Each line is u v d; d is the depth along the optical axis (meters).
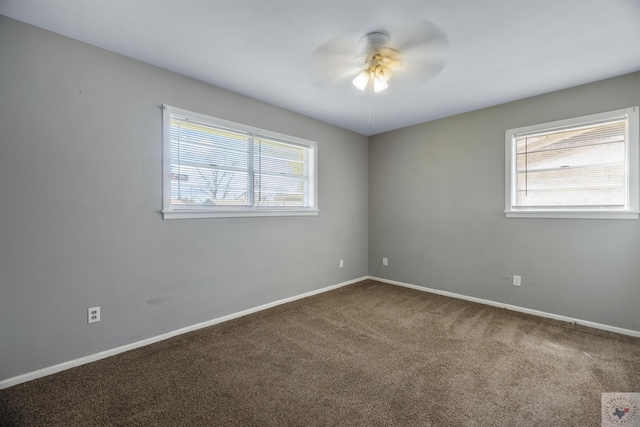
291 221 3.66
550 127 3.03
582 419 1.58
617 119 2.70
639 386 1.88
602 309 2.76
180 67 2.53
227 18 1.88
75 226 2.12
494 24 1.93
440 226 3.93
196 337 2.62
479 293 3.58
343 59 2.39
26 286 1.94
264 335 2.66
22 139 1.92
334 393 1.82
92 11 1.81
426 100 3.26
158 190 2.53
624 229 2.64
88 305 2.18
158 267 2.54
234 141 3.11
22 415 1.62
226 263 3.02
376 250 4.71
